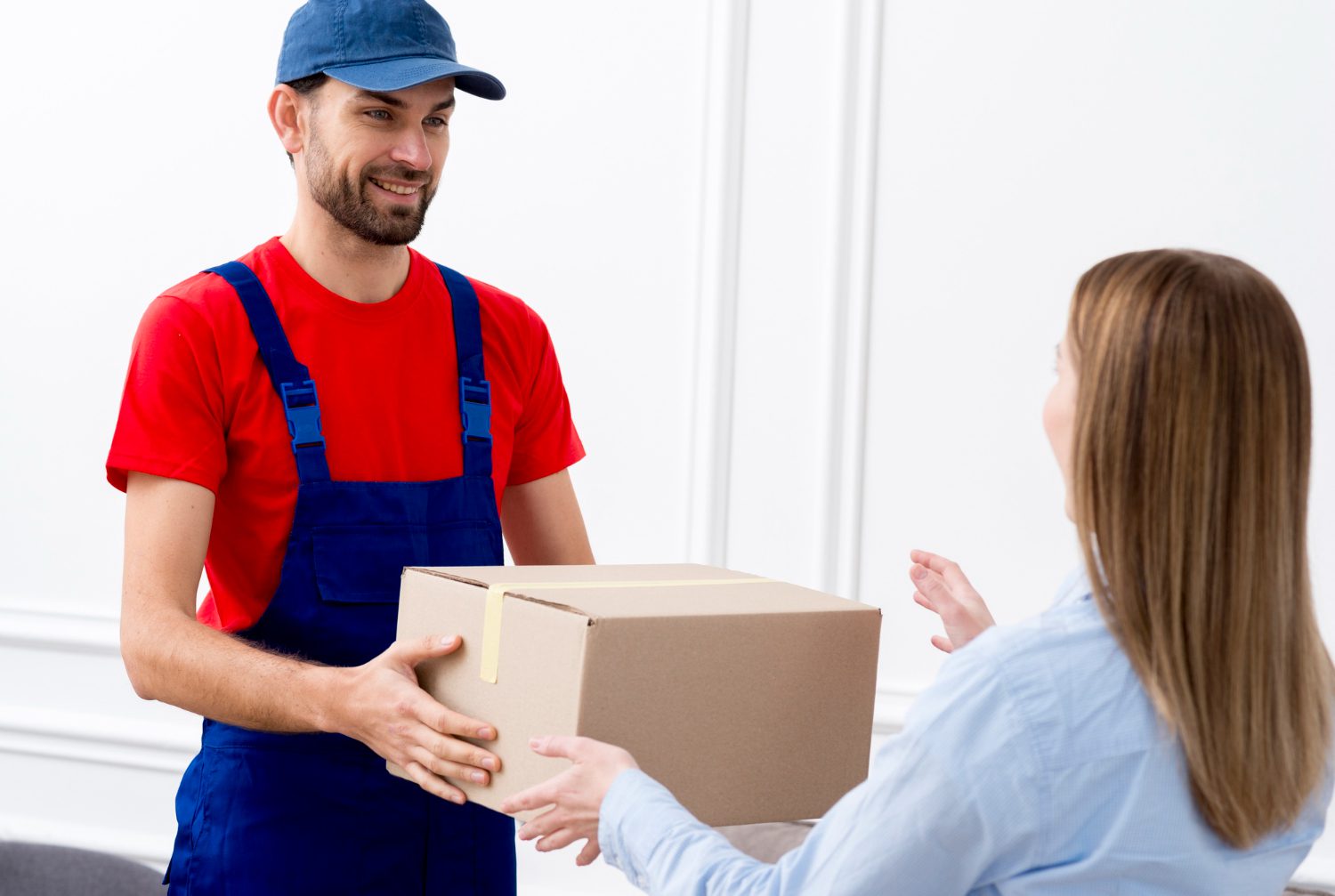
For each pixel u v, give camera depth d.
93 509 2.80
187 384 1.42
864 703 1.22
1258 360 0.93
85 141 2.79
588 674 1.08
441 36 1.54
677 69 2.52
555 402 1.71
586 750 1.07
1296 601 0.94
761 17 2.47
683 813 1.04
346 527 1.46
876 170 2.43
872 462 2.47
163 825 2.78
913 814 0.92
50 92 2.80
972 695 0.92
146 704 2.78
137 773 2.79
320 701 1.25
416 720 1.19
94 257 2.79
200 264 2.74
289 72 1.50
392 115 1.47
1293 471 0.94
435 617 1.24
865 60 2.42
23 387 2.83
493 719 1.16
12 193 2.82
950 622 1.34
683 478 2.55
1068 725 0.91
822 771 1.21
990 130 2.38
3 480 2.84
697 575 1.34
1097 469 0.95
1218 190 2.29
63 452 2.81
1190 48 2.29
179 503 1.41
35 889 1.75
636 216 2.56
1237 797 0.91
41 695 2.83
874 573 2.48
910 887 0.93
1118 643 0.94
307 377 1.47
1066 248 2.36
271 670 1.30
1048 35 2.35
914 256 2.43
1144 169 2.32
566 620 1.10
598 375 2.59
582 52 2.57
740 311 2.51
